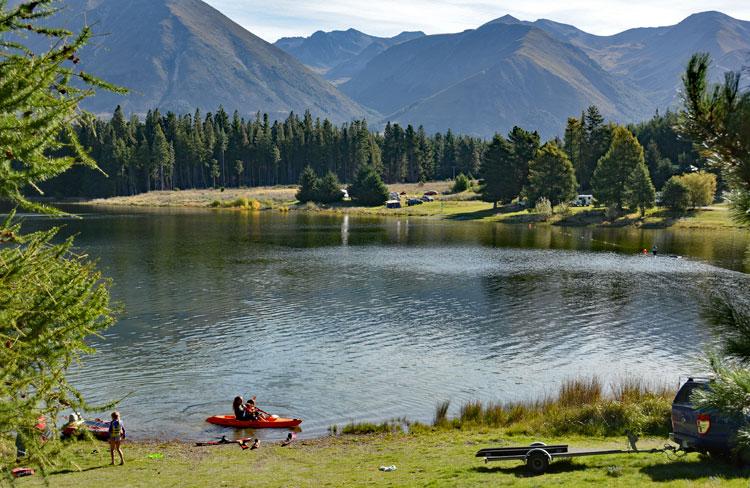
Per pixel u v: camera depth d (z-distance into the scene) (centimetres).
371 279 6700
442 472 2025
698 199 13350
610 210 13325
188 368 3669
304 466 2294
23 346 829
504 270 7350
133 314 4969
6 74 682
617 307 5353
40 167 717
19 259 841
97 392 3259
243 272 7038
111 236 10375
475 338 4375
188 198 19825
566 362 3819
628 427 2462
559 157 14588
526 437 2522
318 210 17275
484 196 16125
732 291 6019
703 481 1593
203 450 2556
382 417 2973
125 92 745
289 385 3412
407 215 15788
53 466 827
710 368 937
